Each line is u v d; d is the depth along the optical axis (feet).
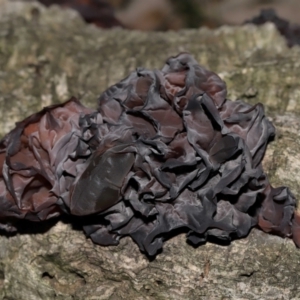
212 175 1.41
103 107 1.46
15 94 1.67
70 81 1.69
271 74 1.61
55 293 1.51
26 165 1.45
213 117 1.40
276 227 1.45
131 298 1.49
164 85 1.45
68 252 1.49
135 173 1.41
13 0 1.86
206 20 2.69
